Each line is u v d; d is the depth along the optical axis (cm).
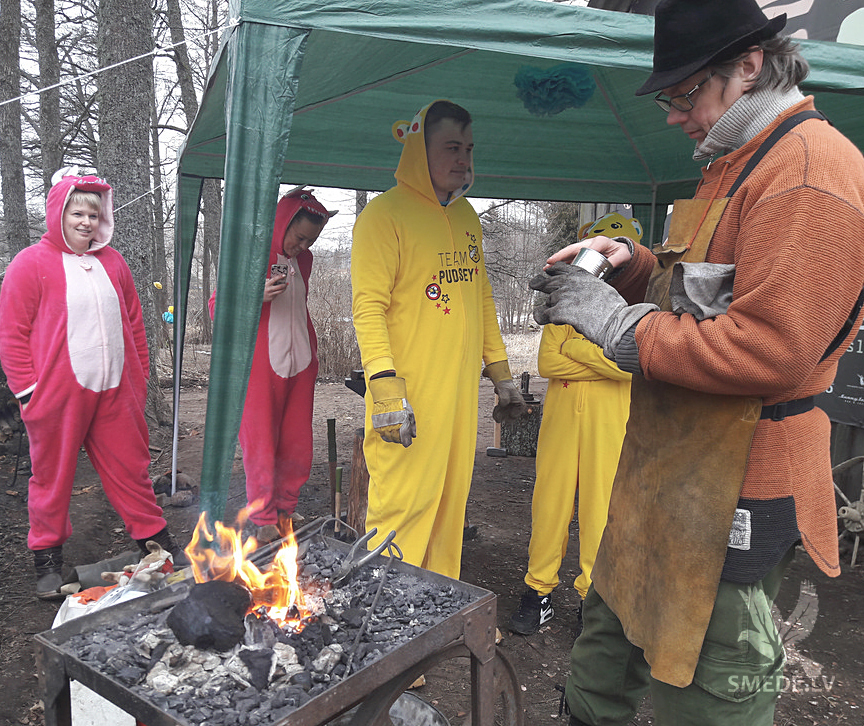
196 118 329
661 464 140
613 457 275
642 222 532
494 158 460
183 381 938
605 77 368
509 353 1281
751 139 131
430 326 237
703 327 121
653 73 138
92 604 221
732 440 129
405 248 234
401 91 366
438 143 235
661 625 137
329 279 1138
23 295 293
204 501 181
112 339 309
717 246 132
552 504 286
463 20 182
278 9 175
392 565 184
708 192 139
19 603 313
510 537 412
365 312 228
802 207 112
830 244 111
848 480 402
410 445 225
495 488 504
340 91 350
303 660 138
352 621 153
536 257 1683
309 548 191
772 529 130
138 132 585
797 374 114
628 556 150
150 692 128
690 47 130
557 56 186
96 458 317
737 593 132
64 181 304
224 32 196
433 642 144
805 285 111
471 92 371
